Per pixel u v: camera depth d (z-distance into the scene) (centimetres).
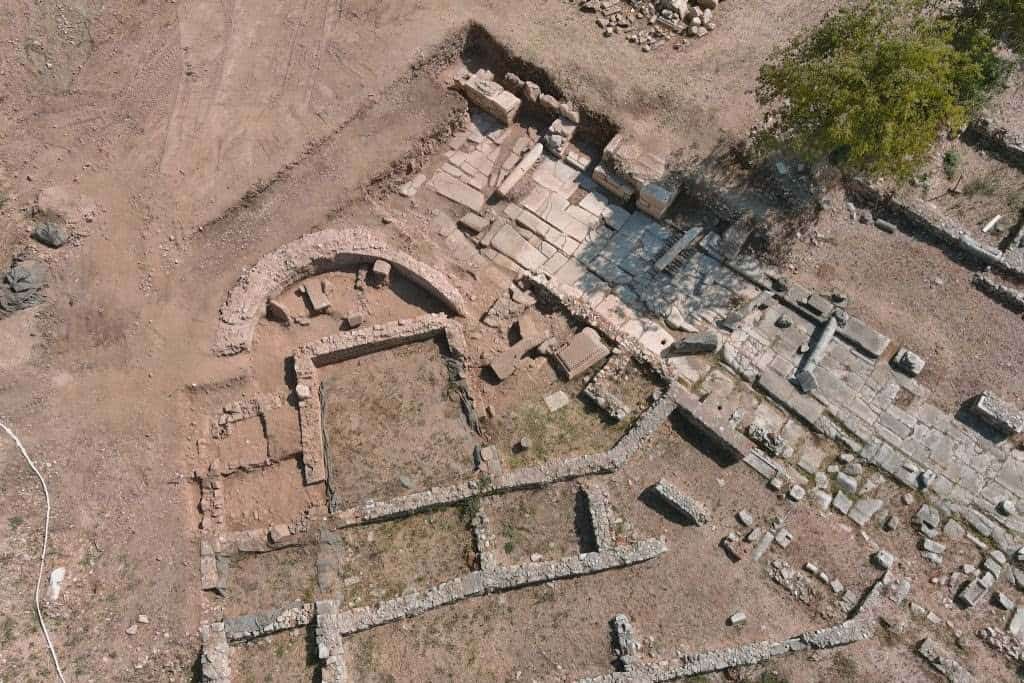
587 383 2102
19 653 1688
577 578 1794
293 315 2222
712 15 2652
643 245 2353
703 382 2089
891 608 1733
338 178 2389
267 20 2647
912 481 1917
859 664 1669
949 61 1972
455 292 2209
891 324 2144
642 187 2316
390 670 1716
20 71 2480
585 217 2425
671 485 1873
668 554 1817
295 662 1727
